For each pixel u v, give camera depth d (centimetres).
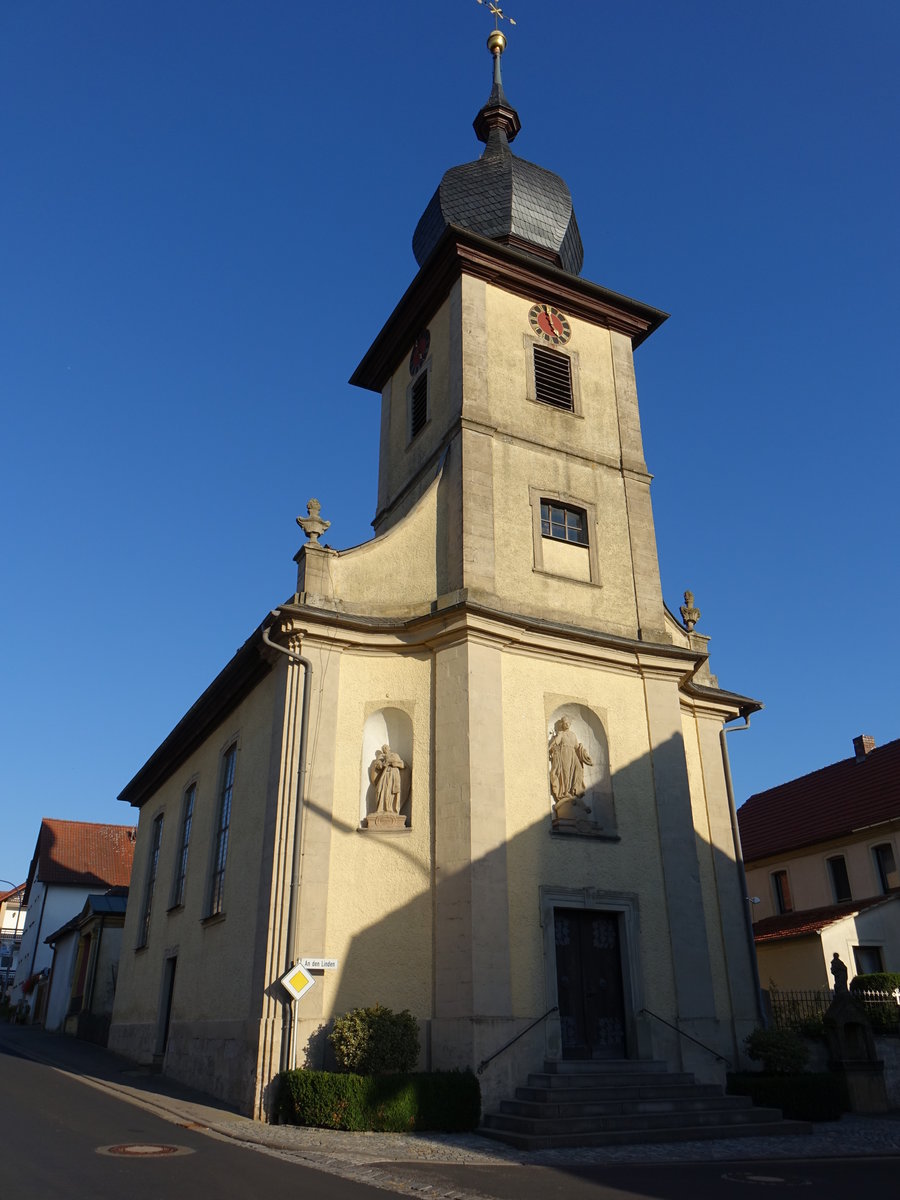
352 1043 1377
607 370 2183
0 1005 5234
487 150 2489
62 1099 1479
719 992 1783
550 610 1820
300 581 1738
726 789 1992
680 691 2009
